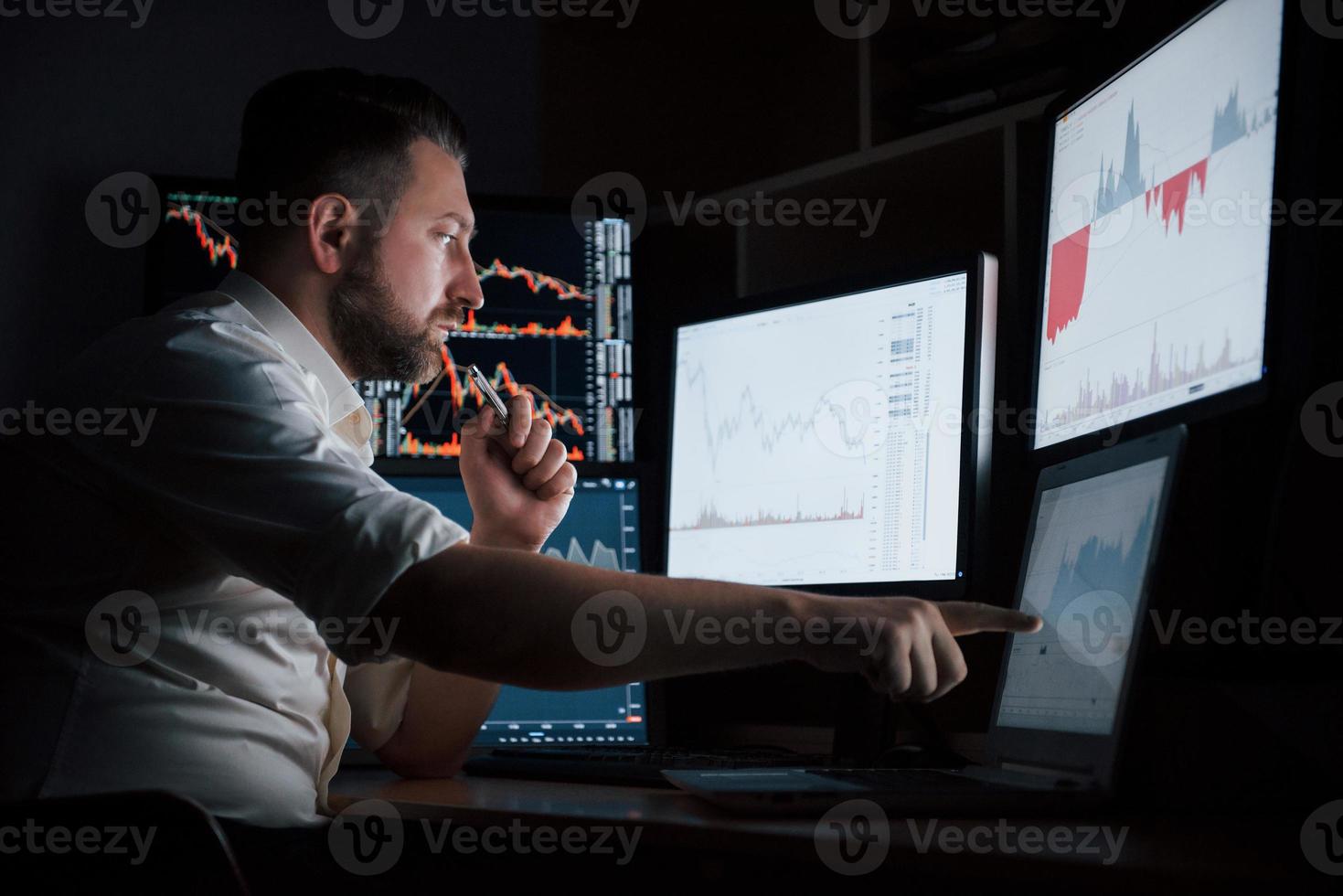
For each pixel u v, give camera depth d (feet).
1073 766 2.87
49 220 6.31
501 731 5.23
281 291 3.98
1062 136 4.22
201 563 3.47
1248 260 3.04
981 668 4.86
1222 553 3.40
